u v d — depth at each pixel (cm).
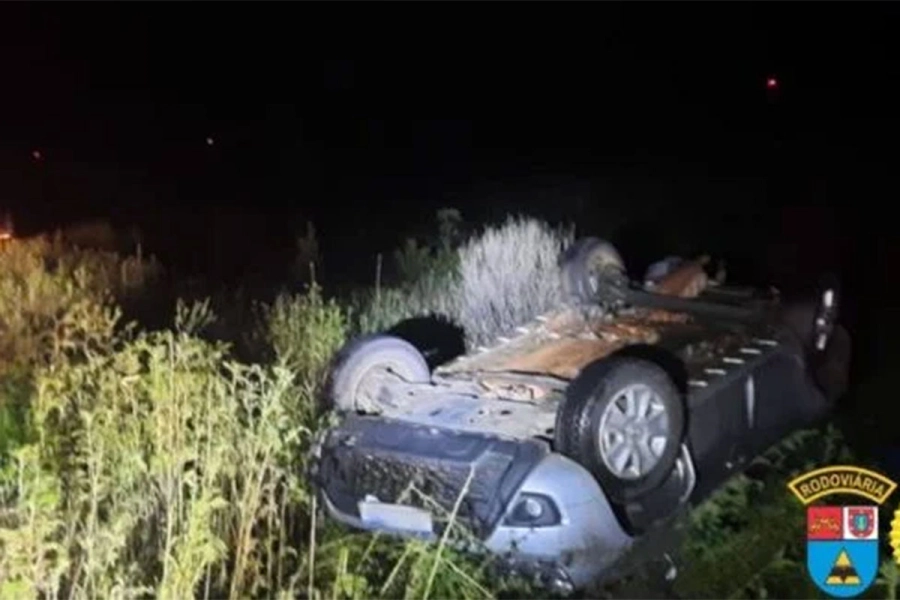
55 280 1092
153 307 1115
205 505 502
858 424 820
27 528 466
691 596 589
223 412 588
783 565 595
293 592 520
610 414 593
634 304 830
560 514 566
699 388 666
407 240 1398
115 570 506
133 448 565
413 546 548
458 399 663
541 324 793
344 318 935
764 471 720
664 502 621
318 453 626
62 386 629
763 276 958
